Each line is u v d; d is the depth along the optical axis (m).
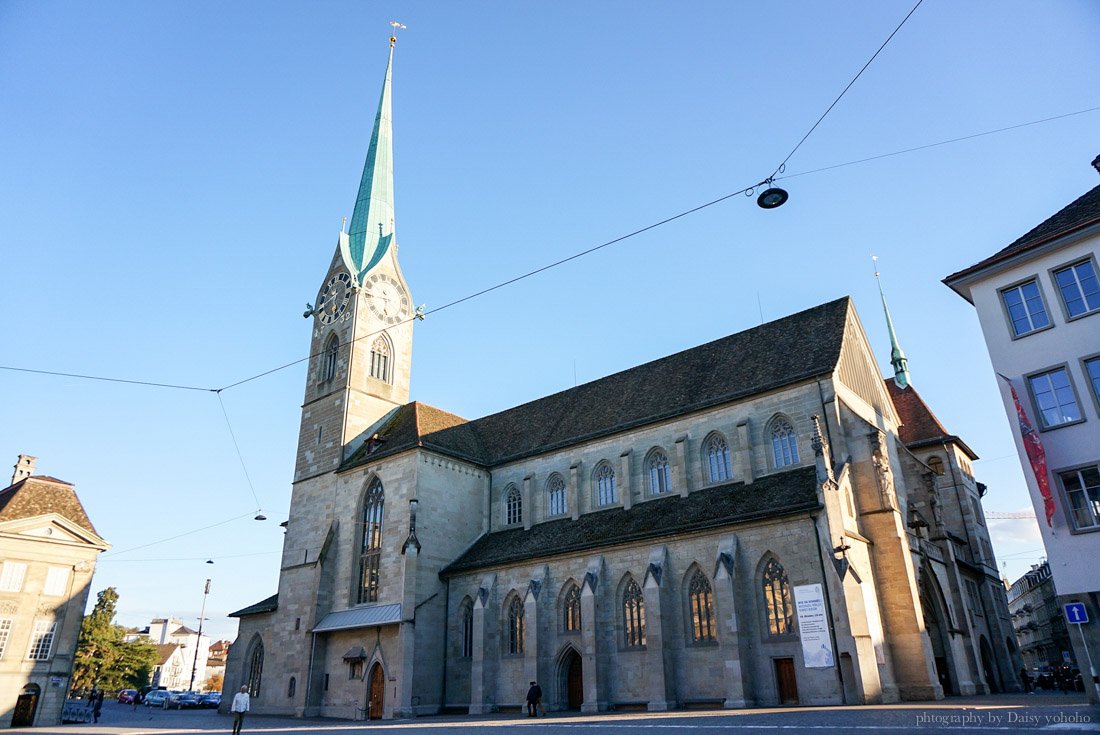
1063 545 31.34
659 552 44.81
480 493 62.03
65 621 59.66
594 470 55.78
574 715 41.00
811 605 37.97
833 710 31.61
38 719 55.97
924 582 44.88
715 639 41.44
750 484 46.25
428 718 47.28
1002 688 55.59
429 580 55.00
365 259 75.75
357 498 61.16
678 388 55.28
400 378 73.38
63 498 64.00
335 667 56.66
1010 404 34.28
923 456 65.75
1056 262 34.22
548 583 50.00
